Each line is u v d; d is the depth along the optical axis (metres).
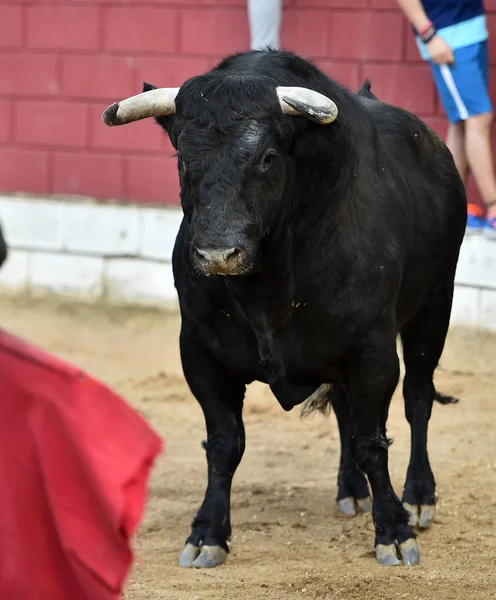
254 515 11.84
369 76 20.34
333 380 10.42
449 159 12.48
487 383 17.19
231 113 8.62
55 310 21.27
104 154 22.14
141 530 11.22
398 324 11.34
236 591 9.37
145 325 20.41
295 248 9.54
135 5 21.61
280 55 9.55
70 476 5.27
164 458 13.97
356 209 9.84
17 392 5.29
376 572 9.94
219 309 9.90
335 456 14.26
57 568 5.28
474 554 10.55
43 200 21.95
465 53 17.94
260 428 15.45
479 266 18.34
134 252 21.42
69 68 22.17
